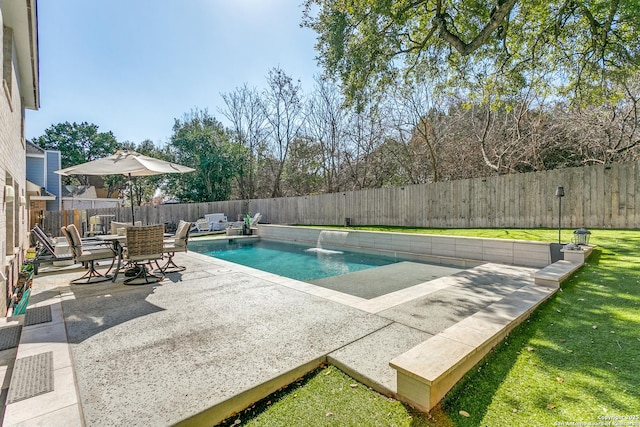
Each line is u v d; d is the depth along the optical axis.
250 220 14.23
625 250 5.17
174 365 2.28
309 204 14.37
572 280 4.00
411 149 14.98
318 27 7.39
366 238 9.20
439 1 6.43
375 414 1.80
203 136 20.62
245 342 2.65
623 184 6.84
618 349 2.30
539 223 8.01
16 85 6.75
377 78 7.28
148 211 16.31
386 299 3.82
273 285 4.65
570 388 1.89
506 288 4.29
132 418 1.72
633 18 6.08
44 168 14.66
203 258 7.33
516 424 1.64
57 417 1.72
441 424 1.68
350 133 17.42
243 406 1.93
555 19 7.12
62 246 7.04
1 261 4.49
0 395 1.99
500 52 7.83
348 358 2.34
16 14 5.38
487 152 12.62
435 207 10.13
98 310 3.60
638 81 8.05
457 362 1.92
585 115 9.69
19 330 3.03
